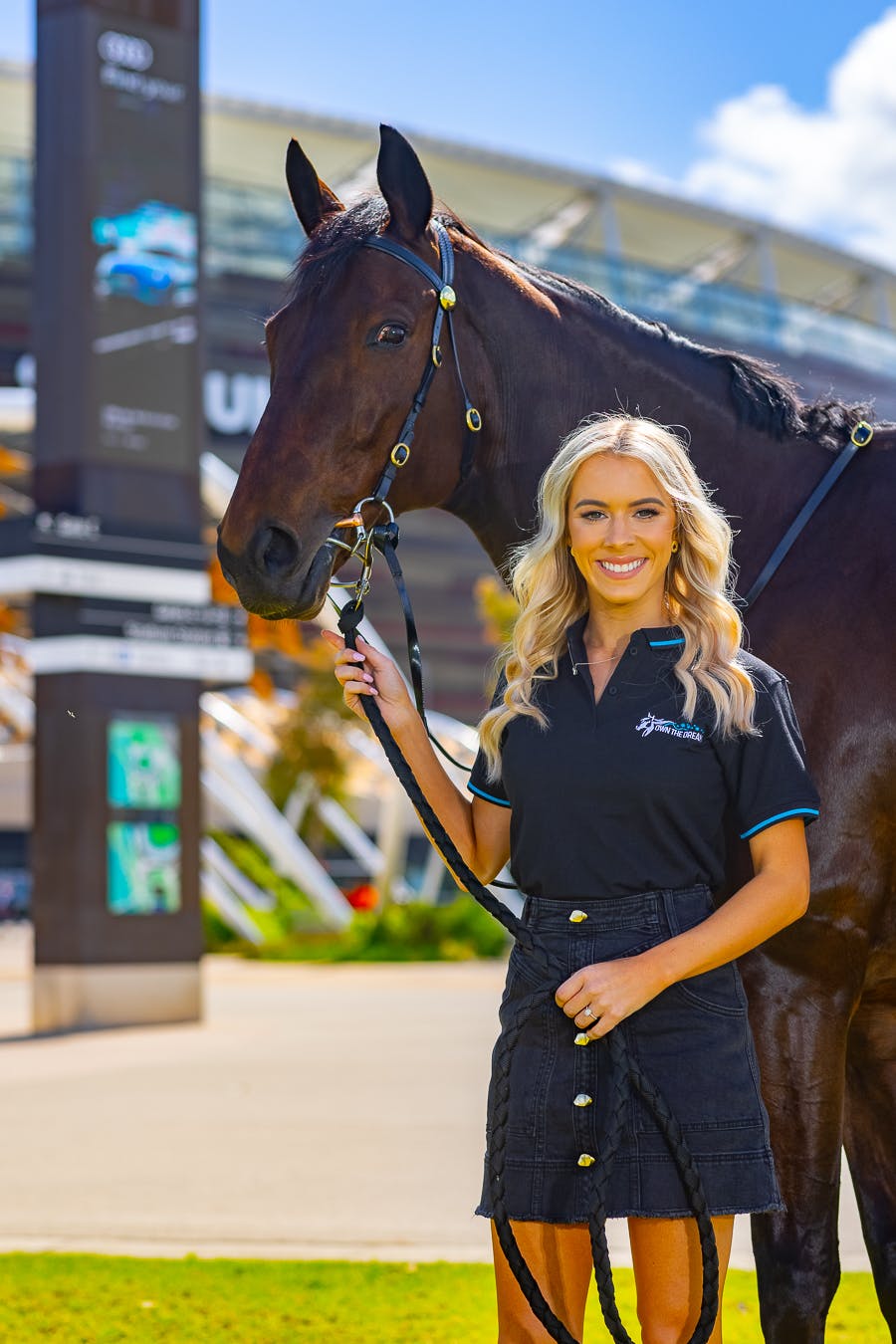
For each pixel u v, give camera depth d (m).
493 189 63.72
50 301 15.73
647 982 2.48
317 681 40.12
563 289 3.35
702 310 56.78
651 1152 2.54
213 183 54.03
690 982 2.58
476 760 2.90
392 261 3.07
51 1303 5.05
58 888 15.34
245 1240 6.07
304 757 39.88
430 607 63.78
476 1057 12.58
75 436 15.53
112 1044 13.95
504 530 3.28
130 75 16.06
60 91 15.85
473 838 2.88
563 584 2.78
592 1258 2.60
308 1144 8.40
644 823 2.60
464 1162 7.79
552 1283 2.64
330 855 51.06
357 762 44.06
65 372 15.59
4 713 34.03
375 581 61.12
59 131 15.82
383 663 2.88
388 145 3.07
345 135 59.72
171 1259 5.73
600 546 2.69
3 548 15.36
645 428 2.74
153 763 15.68
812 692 2.97
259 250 51.88
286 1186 7.20
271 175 60.91
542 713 2.70
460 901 32.44
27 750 40.03
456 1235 6.13
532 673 2.75
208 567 16.16
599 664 2.73
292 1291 5.21
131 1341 4.57
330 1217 6.50
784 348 57.06
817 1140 2.85
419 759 2.87
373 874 50.81
